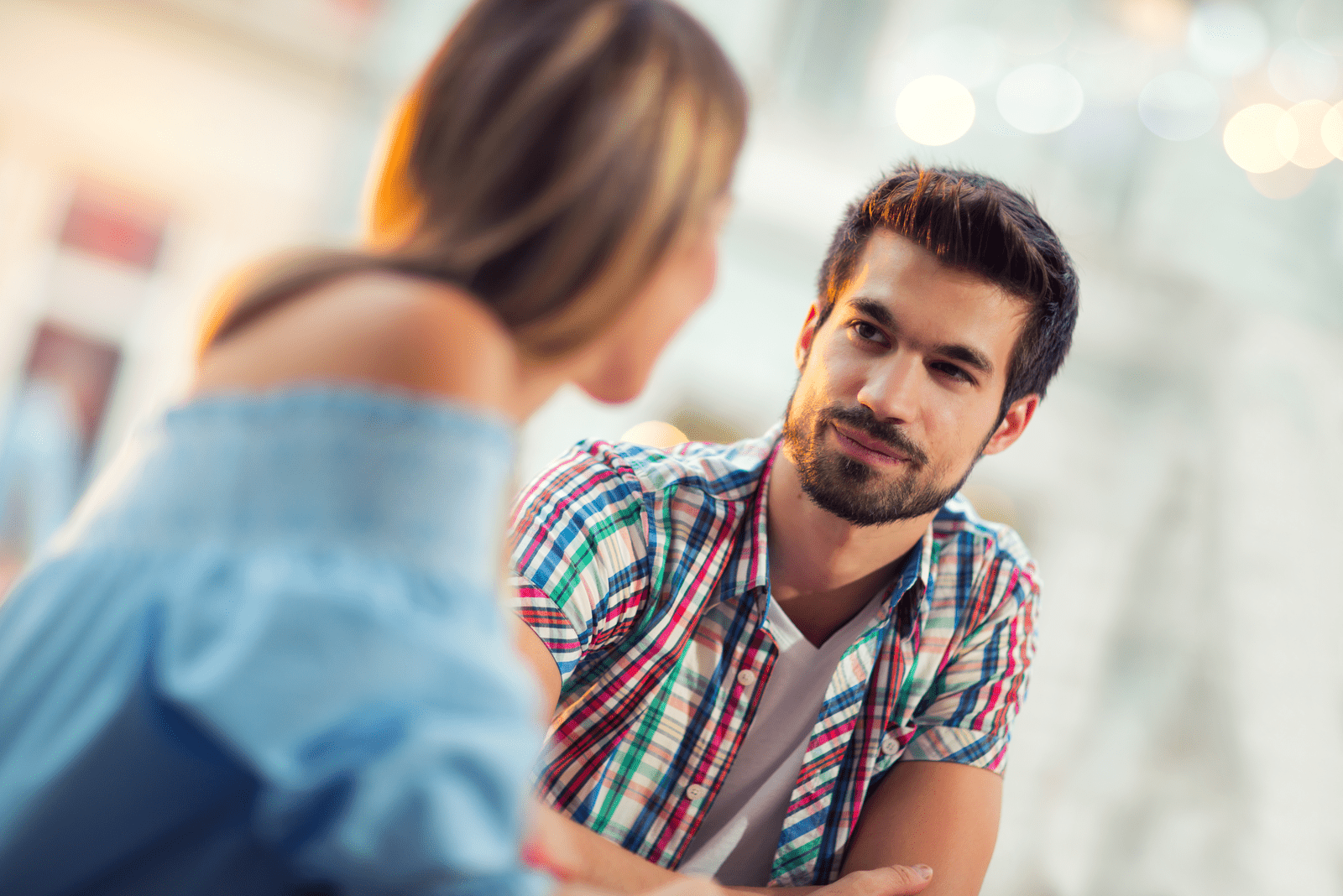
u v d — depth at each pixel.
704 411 4.66
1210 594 4.48
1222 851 3.91
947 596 1.17
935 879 1.07
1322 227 5.02
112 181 4.29
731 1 4.64
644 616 1.09
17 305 4.17
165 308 4.34
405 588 0.49
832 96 4.74
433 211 0.58
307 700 0.46
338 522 0.50
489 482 0.54
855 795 1.12
